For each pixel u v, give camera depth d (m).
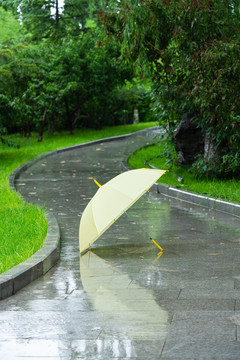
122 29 15.70
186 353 4.17
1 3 42.44
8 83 27.47
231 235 9.20
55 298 5.89
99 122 38.50
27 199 13.43
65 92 32.50
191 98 14.76
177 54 15.23
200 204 12.62
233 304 5.43
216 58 13.62
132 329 4.75
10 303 5.77
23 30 47.59
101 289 6.20
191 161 17.42
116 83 34.78
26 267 6.64
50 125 36.88
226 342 4.36
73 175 18.80
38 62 32.84
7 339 4.59
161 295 5.86
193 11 14.48
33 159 23.48
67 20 43.34
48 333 4.72
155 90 16.52
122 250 8.34
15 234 9.02
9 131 39.09
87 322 4.99
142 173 8.20
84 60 33.06
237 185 13.87
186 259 7.60
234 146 14.50
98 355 4.19
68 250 8.48
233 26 15.16
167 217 11.14
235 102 13.88
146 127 39.06
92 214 7.84
